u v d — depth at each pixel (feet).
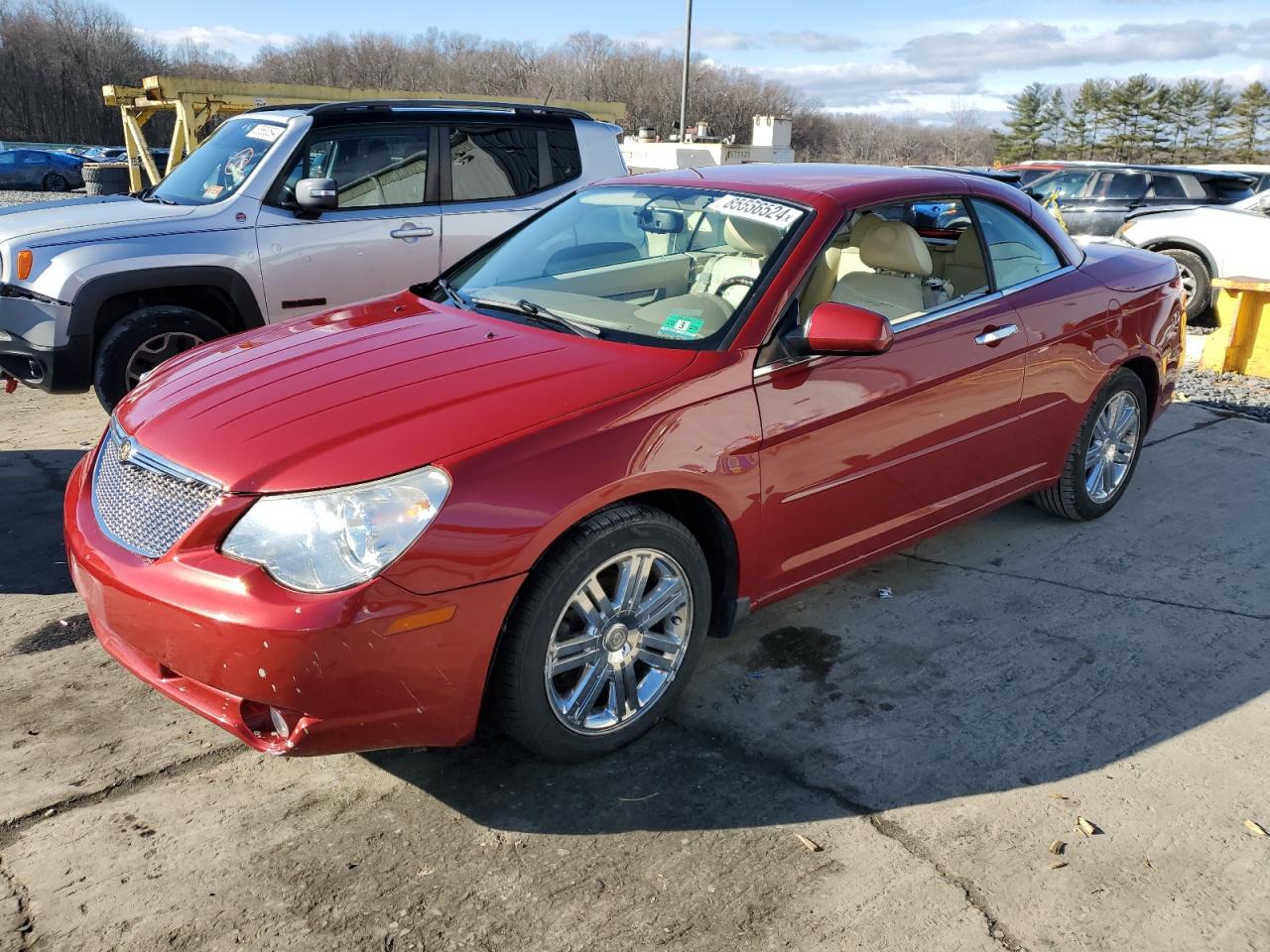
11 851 8.23
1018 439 13.39
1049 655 11.74
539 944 7.48
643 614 9.53
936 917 7.79
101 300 17.74
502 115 22.20
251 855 8.30
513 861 8.32
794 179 12.29
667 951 7.45
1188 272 34.45
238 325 19.62
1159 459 18.94
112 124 282.36
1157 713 10.62
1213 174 42.93
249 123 21.01
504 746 9.90
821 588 13.37
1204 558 14.51
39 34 269.85
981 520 15.85
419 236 20.89
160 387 10.13
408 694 8.14
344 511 7.87
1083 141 349.41
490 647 8.35
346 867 8.21
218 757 9.58
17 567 13.38
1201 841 8.70
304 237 19.62
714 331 10.23
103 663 11.10
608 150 23.82
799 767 9.64
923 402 11.59
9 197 95.96
